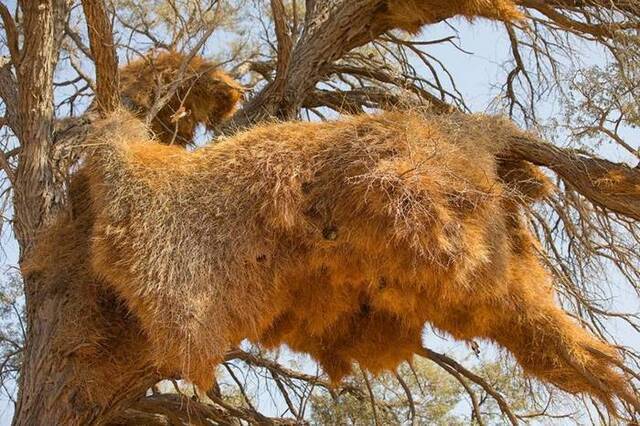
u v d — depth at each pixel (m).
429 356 13.23
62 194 11.69
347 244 9.50
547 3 13.55
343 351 11.79
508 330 10.27
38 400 10.66
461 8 13.04
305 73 13.89
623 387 10.12
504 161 11.06
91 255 10.06
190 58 12.26
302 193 9.53
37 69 11.66
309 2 14.91
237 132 10.35
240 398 15.44
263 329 9.95
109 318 10.85
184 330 9.08
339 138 9.66
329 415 15.23
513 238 10.66
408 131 9.50
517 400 14.26
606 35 12.59
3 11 11.67
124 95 14.15
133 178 9.68
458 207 9.38
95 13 10.80
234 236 9.48
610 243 11.12
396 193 9.09
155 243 9.38
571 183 10.85
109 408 10.94
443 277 9.26
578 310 11.22
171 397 13.84
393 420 15.27
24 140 11.79
